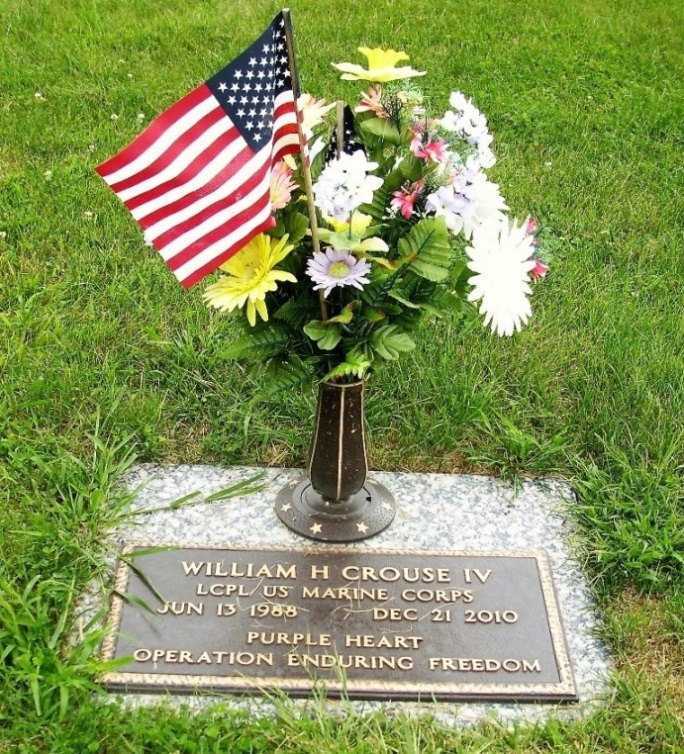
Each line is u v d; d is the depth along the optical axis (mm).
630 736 1278
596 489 1590
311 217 1203
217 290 1209
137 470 1601
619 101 2791
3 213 2125
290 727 1244
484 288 1191
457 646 1350
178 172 1107
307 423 1687
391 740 1245
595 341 1917
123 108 2559
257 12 3098
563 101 2777
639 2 3473
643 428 1693
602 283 2080
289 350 1326
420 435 1672
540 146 2574
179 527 1499
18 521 1472
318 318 1297
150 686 1292
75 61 2734
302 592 1400
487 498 1588
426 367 1782
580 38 3133
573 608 1436
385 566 1441
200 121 1103
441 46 2998
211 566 1431
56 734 1221
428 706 1295
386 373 1766
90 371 1741
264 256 1188
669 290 2088
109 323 1861
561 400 1782
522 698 1306
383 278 1229
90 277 1966
